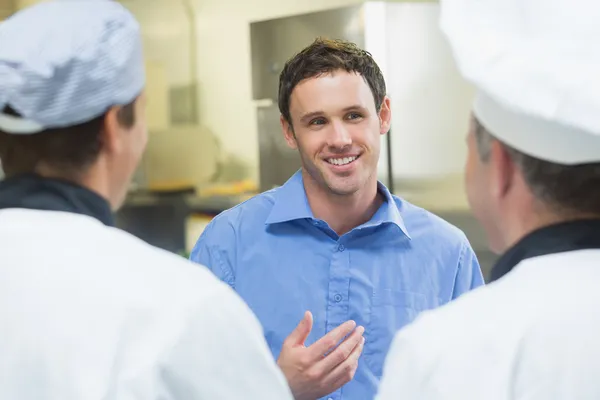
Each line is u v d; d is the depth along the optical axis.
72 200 0.85
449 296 1.50
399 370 0.75
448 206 2.63
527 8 0.72
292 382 1.25
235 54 4.39
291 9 4.19
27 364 0.74
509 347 0.70
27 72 0.79
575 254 0.74
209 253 1.54
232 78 4.42
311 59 1.41
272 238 1.51
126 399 0.74
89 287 0.78
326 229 1.49
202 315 0.79
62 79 0.80
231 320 0.81
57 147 0.84
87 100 0.82
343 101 1.39
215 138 4.52
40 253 0.80
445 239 1.52
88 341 0.75
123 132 0.88
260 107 2.87
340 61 1.40
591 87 0.67
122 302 0.77
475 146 0.80
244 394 0.81
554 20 0.71
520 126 0.72
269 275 1.49
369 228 1.48
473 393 0.69
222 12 4.41
